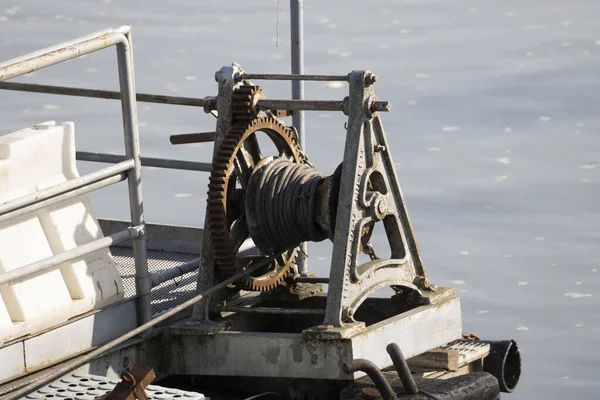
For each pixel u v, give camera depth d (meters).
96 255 22.78
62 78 94.69
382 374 21.14
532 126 87.31
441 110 90.75
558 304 60.94
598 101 91.62
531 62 102.44
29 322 21.20
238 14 119.19
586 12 121.62
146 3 123.44
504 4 127.75
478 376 22.89
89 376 21.09
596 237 68.94
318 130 82.06
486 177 78.38
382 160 23.73
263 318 26.12
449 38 112.06
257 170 24.08
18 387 20.48
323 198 23.55
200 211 70.62
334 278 22.80
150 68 99.44
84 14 118.75
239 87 23.97
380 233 67.38
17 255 21.38
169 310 23.22
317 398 23.41
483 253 67.69
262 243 24.20
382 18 119.69
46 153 22.44
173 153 78.75
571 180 77.31
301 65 29.20
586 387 52.56
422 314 24.03
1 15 117.75
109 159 27.22
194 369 23.41
